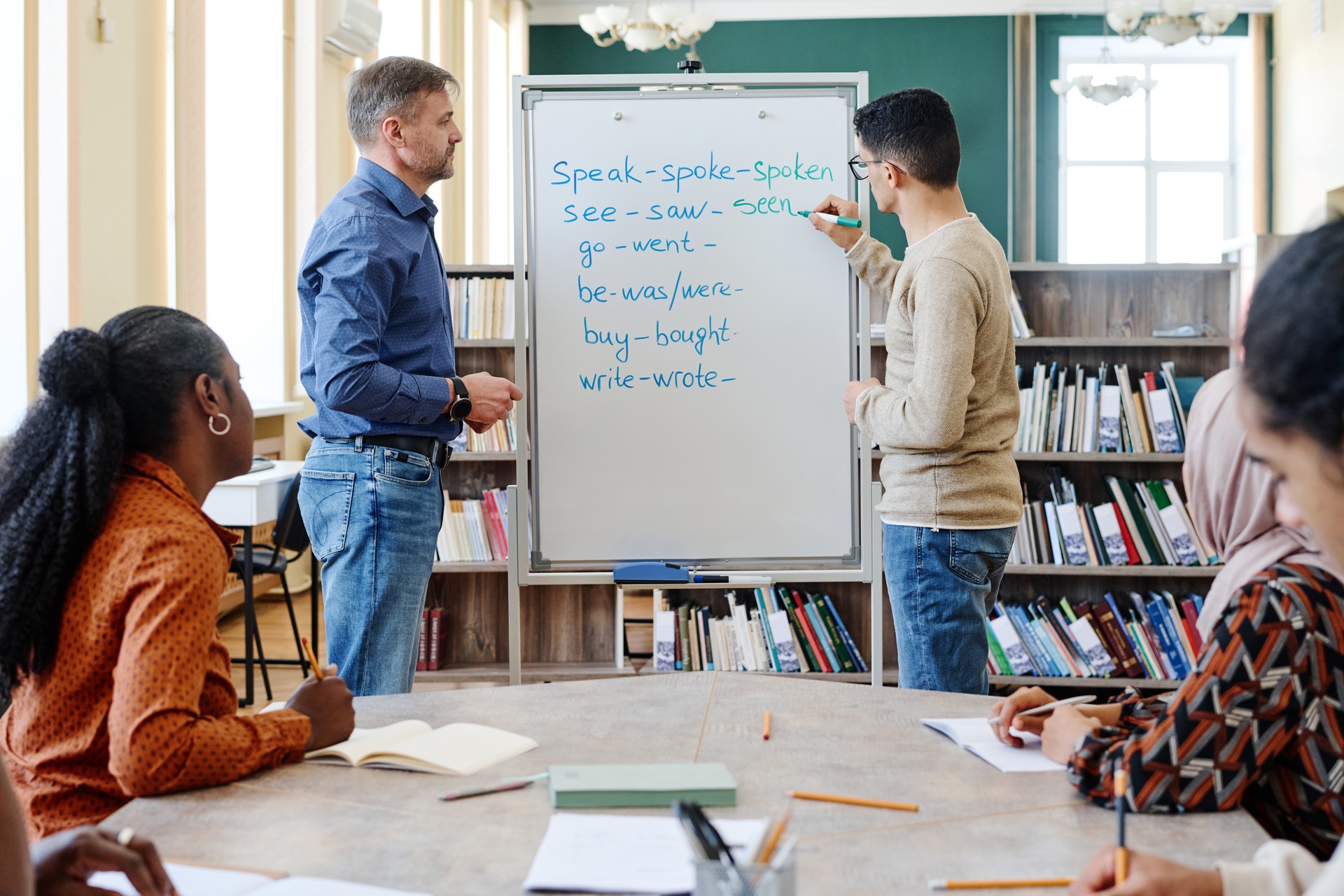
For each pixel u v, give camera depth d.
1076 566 3.74
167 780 1.17
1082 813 1.12
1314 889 0.67
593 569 2.66
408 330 2.30
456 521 3.69
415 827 1.10
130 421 1.30
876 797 1.17
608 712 1.51
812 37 9.88
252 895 0.93
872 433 2.24
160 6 4.27
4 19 3.43
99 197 3.92
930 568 2.16
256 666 4.76
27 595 1.20
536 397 2.63
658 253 2.62
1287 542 1.06
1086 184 10.22
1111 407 3.75
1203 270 3.80
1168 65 10.12
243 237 5.36
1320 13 8.96
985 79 9.79
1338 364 0.65
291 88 5.34
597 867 0.98
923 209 2.21
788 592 3.73
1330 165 8.87
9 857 0.79
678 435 2.64
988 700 1.57
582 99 2.61
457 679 3.65
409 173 2.29
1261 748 1.04
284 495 4.16
